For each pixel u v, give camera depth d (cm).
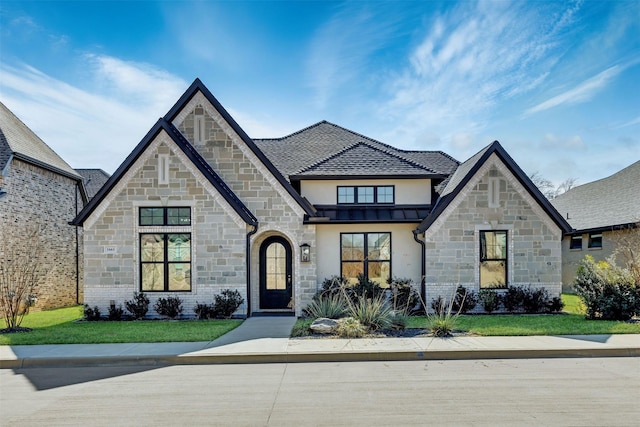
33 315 1579
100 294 1426
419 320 1306
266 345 982
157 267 1444
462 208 1500
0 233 1627
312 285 1462
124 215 1430
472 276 1491
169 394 696
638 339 1015
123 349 950
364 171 1598
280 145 1927
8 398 686
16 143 1773
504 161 1505
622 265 2073
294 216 1482
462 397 669
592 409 618
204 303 1414
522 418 585
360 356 913
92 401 668
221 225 1425
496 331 1105
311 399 664
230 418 592
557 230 1502
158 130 1425
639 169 2458
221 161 1498
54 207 2011
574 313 1455
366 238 1592
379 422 573
